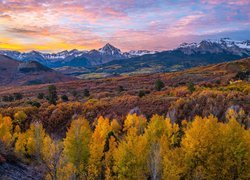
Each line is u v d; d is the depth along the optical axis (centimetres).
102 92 14400
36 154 4922
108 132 5647
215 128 3944
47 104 10731
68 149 4544
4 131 5866
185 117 7725
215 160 3869
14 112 9650
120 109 9244
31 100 12356
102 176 4759
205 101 8112
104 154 5197
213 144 3909
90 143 4875
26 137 5884
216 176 3881
